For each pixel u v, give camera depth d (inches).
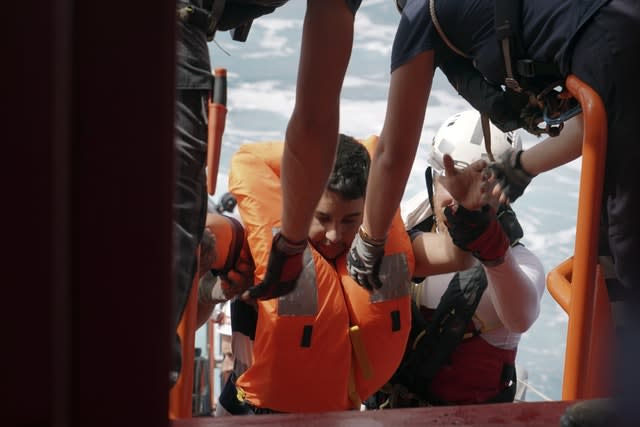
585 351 77.0
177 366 70.3
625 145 77.3
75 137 24.7
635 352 32.9
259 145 144.8
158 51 24.9
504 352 144.4
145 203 25.2
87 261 25.1
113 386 25.6
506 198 118.6
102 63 24.6
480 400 143.3
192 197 69.9
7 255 23.8
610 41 76.7
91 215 25.0
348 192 127.7
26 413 24.3
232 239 130.1
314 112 76.0
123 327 25.5
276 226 131.4
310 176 80.9
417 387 143.6
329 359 131.3
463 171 106.6
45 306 24.3
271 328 130.0
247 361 139.0
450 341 139.4
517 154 118.3
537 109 89.5
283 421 48.8
